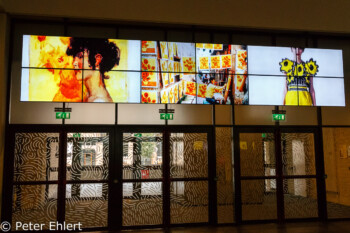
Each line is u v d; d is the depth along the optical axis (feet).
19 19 23.72
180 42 25.48
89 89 23.97
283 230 22.98
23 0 21.40
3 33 22.15
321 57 27.20
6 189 22.40
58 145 23.36
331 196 26.13
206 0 22.71
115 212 23.36
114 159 23.79
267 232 22.49
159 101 24.67
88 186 23.36
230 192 24.90
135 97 24.43
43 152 23.16
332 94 26.94
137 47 24.93
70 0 21.74
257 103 25.77
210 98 25.40
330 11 23.81
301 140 26.20
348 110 26.99
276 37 26.81
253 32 26.48
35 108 23.30
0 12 22.21
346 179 26.53
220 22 24.29
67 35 24.21
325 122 26.55
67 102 23.67
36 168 22.95
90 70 24.13
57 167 23.20
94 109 23.97
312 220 25.59
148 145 24.34
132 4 22.38
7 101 22.85
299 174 25.89
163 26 25.26
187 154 24.72
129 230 23.25
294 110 26.35
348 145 26.81
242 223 24.68
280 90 26.25
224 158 25.12
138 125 24.31
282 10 23.59
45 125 23.30
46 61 23.70
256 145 25.59
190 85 25.26
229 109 25.55
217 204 24.63
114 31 24.85
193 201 24.39
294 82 26.53
